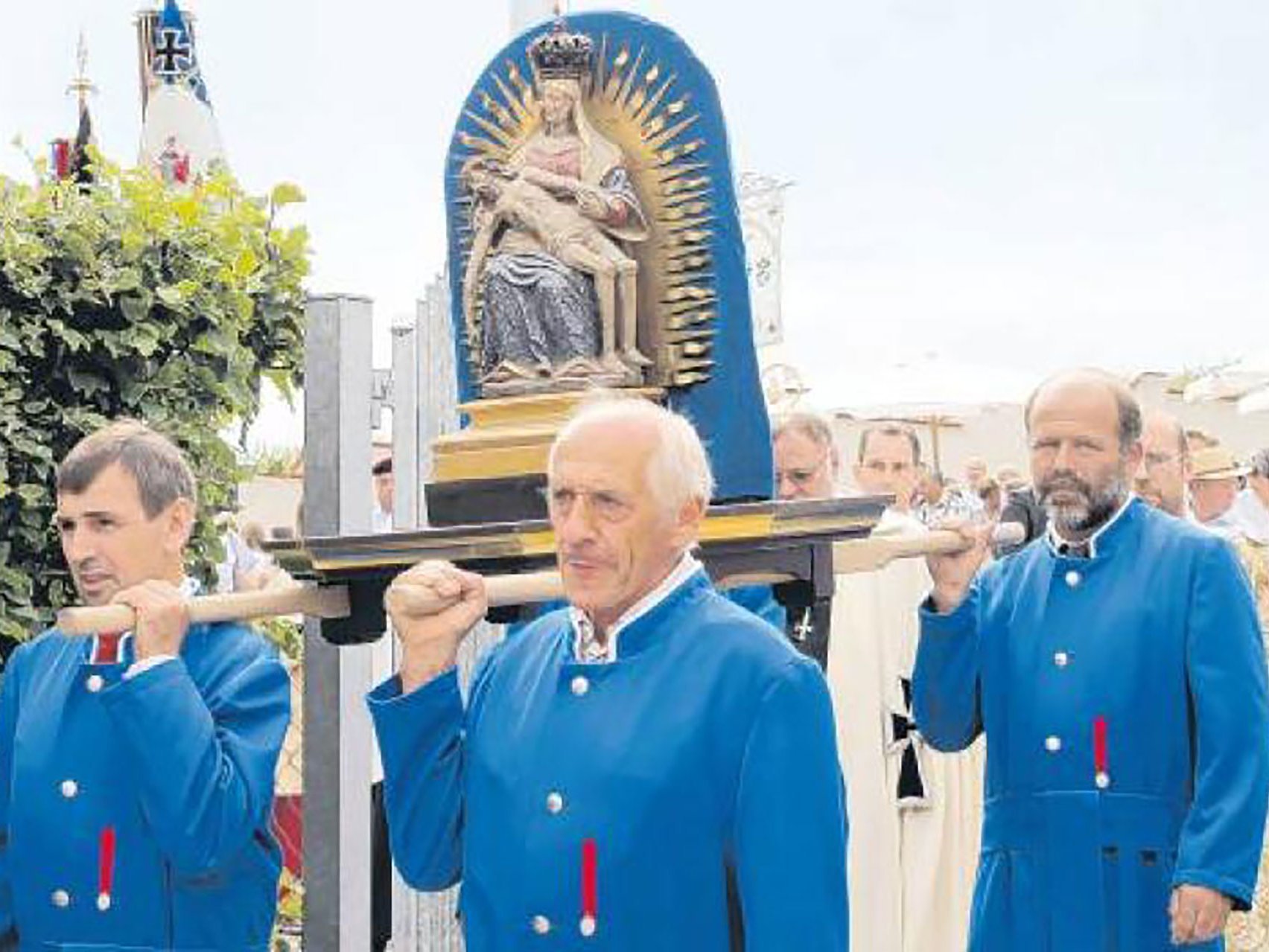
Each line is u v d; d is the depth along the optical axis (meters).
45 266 5.25
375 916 5.93
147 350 5.30
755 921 3.31
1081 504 5.11
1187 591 5.03
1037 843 5.10
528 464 4.43
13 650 5.32
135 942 3.99
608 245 4.53
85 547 4.01
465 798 3.62
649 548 3.39
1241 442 20.53
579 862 3.38
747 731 3.36
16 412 5.23
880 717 6.87
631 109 4.61
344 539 4.05
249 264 5.57
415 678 3.59
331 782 5.23
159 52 7.49
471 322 4.64
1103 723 5.02
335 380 5.29
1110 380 5.17
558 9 5.00
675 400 4.60
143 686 3.77
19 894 4.11
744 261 4.58
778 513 4.21
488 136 4.76
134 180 5.53
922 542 4.94
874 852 6.84
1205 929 4.84
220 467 5.59
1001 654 5.21
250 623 5.92
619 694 3.44
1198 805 4.91
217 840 3.81
